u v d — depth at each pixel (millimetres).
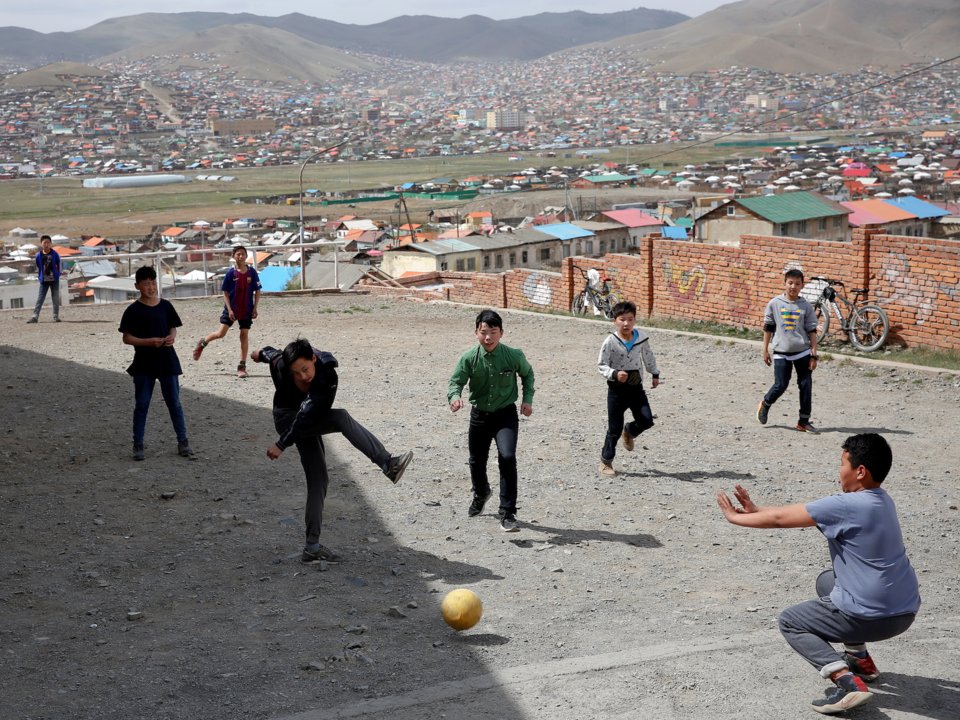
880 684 5129
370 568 7211
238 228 164500
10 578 6957
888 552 4699
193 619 6250
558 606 6461
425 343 18156
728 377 14812
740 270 19062
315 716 4812
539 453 10555
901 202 82938
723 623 6117
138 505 8664
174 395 10156
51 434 11125
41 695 5141
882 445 4730
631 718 4777
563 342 18328
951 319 15883
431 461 10172
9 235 168875
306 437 7234
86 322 21000
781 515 4816
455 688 5117
